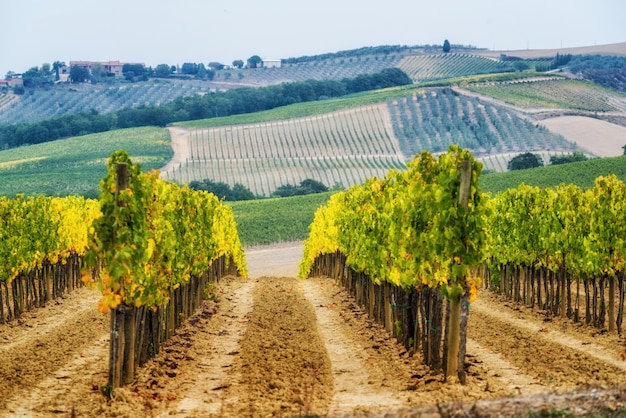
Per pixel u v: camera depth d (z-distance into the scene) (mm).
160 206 20797
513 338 24344
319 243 55625
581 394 13344
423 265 19359
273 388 17484
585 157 167875
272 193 154750
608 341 23781
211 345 24562
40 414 14992
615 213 25500
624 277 26375
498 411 12281
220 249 45438
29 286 32656
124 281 17406
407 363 20797
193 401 16391
